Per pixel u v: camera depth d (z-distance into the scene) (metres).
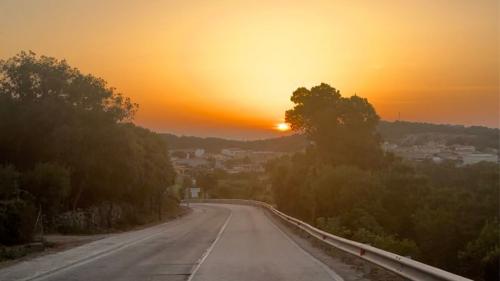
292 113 80.56
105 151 42.97
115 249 24.39
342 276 15.09
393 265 14.69
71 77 43.25
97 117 42.44
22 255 22.00
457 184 73.69
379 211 56.56
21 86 41.00
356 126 77.69
